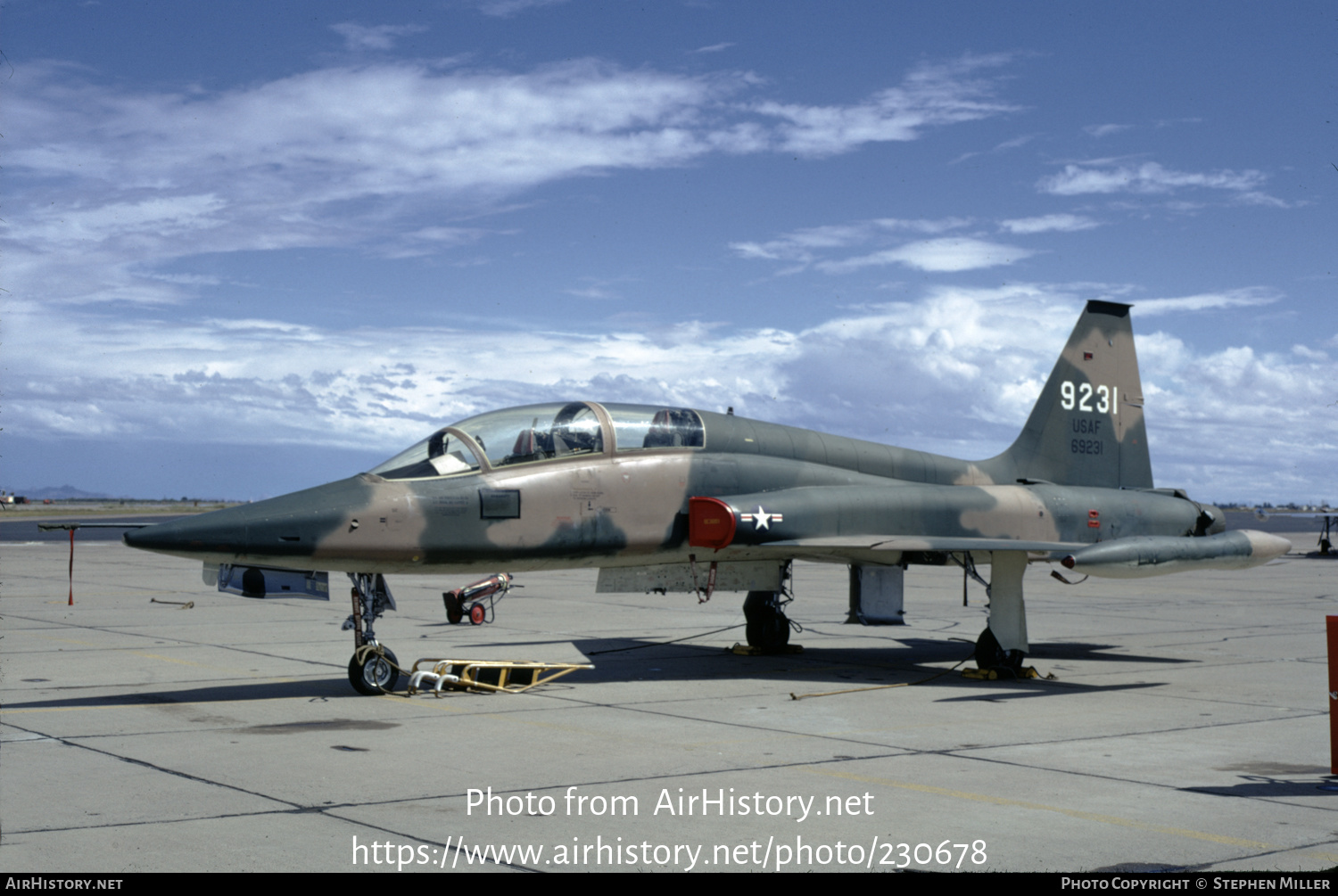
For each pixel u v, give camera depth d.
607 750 8.16
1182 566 12.30
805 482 13.44
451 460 11.39
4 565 32.31
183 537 9.79
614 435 12.38
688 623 18.44
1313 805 6.64
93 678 11.62
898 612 14.27
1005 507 14.25
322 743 8.34
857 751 8.21
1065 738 8.78
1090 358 16.84
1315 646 15.82
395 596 23.36
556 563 11.92
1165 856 5.62
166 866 5.30
